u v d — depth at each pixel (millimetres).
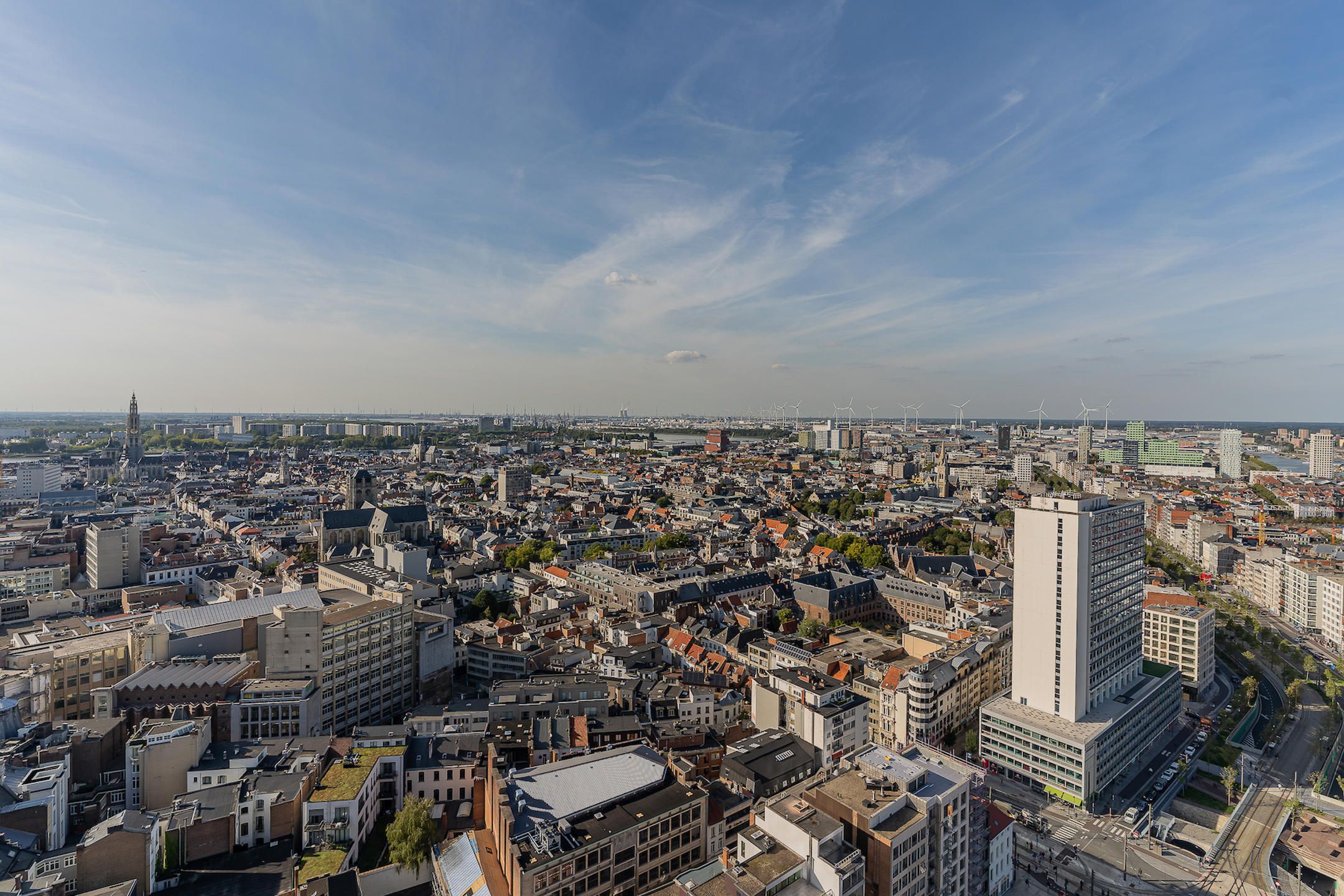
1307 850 196000
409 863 167875
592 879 144250
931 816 149375
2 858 153875
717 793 181250
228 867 167250
